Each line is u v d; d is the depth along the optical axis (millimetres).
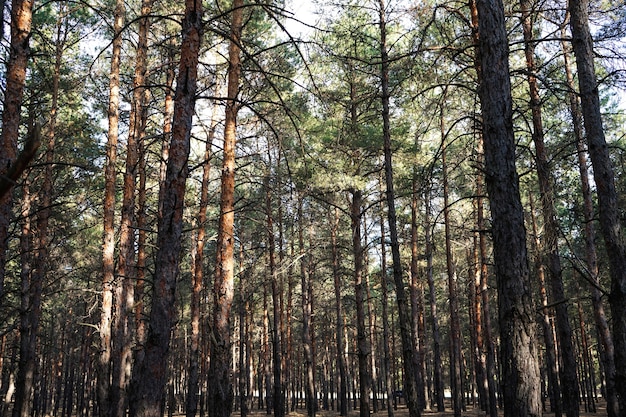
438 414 24953
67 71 16031
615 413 12789
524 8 10562
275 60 13945
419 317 30578
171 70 13961
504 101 6633
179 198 5945
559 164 14055
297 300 38188
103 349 12430
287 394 33812
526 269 6160
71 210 17984
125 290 13633
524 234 6273
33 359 15367
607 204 7805
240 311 30234
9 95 7367
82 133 16719
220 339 10344
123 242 13664
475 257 24125
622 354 7422
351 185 17312
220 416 9773
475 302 24188
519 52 12953
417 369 26719
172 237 5836
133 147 14047
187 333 33719
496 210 6391
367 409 16234
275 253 25031
